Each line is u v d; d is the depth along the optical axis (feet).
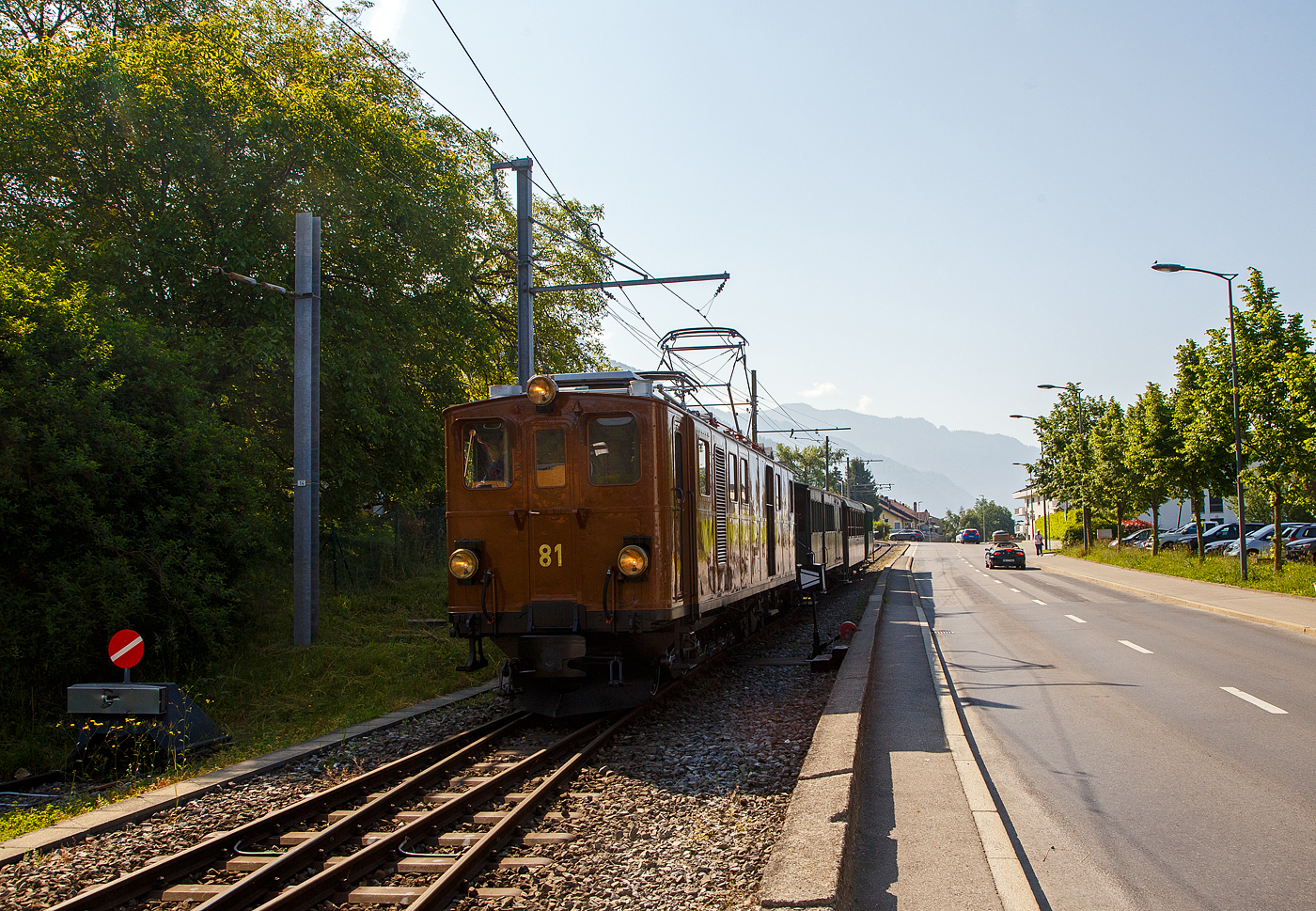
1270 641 50.85
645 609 31.17
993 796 22.20
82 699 28.78
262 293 50.01
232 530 39.78
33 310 35.96
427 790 23.73
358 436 57.31
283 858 17.62
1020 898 15.71
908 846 18.53
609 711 32.04
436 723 33.19
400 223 55.72
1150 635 55.16
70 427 34.91
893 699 35.63
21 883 17.75
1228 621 61.72
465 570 32.14
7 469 32.78
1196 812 20.38
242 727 33.45
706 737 29.43
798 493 71.00
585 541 31.73
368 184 53.21
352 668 40.91
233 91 50.03
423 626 52.39
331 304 53.98
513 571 32.14
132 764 28.14
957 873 16.94
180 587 36.29
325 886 16.84
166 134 46.78
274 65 58.95
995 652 49.83
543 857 18.31
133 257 48.16
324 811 21.98
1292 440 80.38
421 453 57.36
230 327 52.01
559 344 83.25
